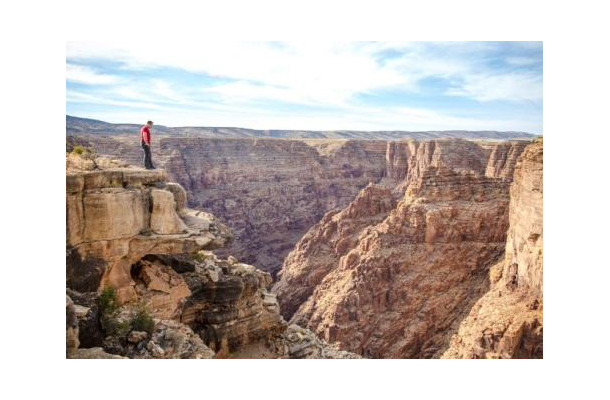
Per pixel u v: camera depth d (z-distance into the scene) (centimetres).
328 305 5281
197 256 2780
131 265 2350
